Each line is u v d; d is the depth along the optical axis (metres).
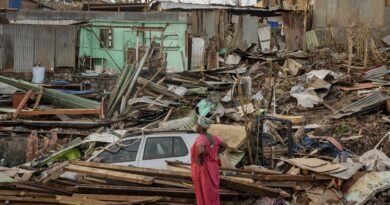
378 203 9.61
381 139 14.18
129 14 27.12
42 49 25.62
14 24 25.27
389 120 16.03
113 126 16.59
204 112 17.66
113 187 9.30
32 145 14.51
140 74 20.66
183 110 17.12
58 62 25.83
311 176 9.96
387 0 29.58
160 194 9.20
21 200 9.29
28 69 25.47
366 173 10.16
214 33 29.39
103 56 27.00
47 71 25.50
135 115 17.45
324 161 10.74
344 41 28.55
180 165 9.96
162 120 16.83
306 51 27.42
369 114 17.02
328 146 13.57
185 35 26.98
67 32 25.91
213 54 27.55
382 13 29.14
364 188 9.71
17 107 18.95
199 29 29.33
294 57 25.67
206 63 27.52
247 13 30.33
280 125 15.27
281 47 31.23
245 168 10.70
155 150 10.37
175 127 14.85
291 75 23.52
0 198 9.31
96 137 11.71
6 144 14.81
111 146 10.56
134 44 26.95
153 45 25.70
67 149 11.82
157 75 21.80
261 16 31.55
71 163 10.08
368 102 17.25
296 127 15.68
